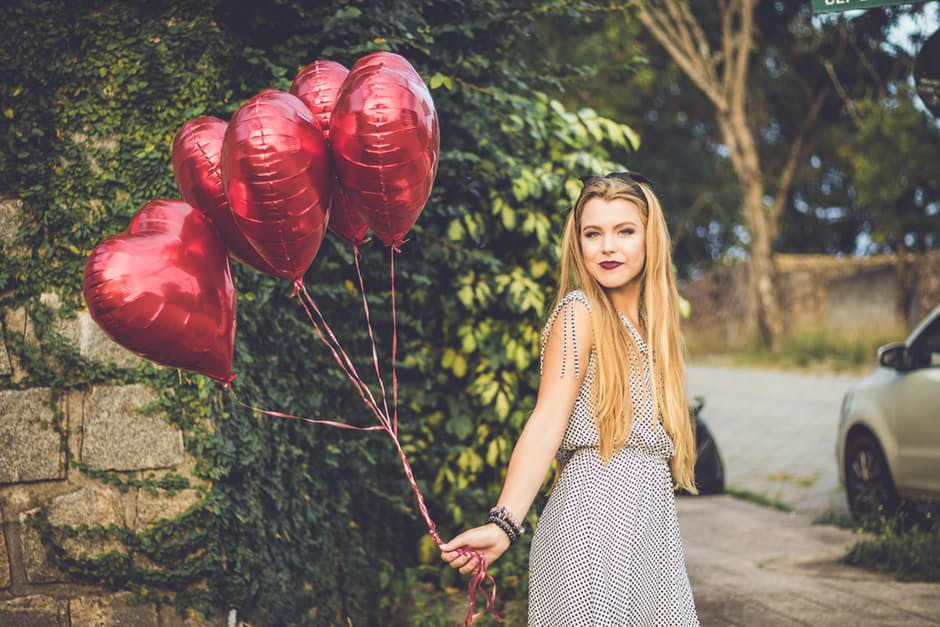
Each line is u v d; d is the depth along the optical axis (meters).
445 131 4.83
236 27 3.99
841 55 21.84
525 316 5.14
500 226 5.18
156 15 3.83
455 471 5.31
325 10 4.21
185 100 3.81
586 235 2.64
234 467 3.84
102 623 3.79
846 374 18.38
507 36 5.22
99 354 3.80
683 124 28.97
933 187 20.36
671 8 20.48
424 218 4.92
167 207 2.94
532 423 2.50
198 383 3.77
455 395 5.28
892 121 19.47
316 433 4.38
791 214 34.56
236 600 3.78
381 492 4.90
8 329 3.84
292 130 2.59
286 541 4.08
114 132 3.81
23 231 3.84
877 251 32.72
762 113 25.77
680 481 2.68
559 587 2.44
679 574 2.61
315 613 4.28
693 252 32.50
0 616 3.80
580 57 11.97
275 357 4.09
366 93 2.61
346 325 4.68
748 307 25.72
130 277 2.74
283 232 2.65
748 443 11.61
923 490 6.55
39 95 3.82
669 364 2.62
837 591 5.48
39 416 3.83
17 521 3.83
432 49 4.72
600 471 2.53
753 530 7.10
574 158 5.12
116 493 3.79
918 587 5.55
